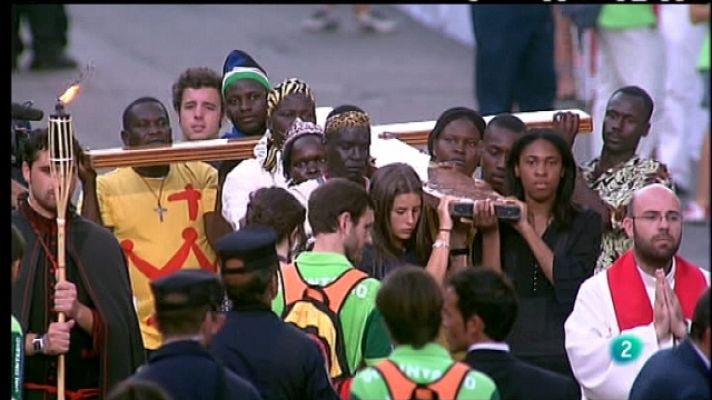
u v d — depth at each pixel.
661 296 30.80
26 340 29.86
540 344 32.31
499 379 26.81
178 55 68.75
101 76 65.12
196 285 26.38
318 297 29.48
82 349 30.38
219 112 37.09
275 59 68.69
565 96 58.09
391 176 31.42
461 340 27.08
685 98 54.34
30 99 61.28
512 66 53.06
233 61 36.69
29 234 30.42
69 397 30.42
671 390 27.22
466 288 26.84
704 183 53.53
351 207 30.00
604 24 50.66
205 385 26.14
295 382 27.55
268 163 34.19
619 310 31.22
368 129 33.03
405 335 26.33
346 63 68.25
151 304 34.84
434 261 31.48
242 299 27.72
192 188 35.41
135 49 69.50
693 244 51.84
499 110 53.34
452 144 33.94
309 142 33.38
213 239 35.00
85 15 74.69
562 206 32.84
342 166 32.91
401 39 71.69
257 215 30.98
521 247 32.41
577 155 40.84
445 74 66.81
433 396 26.08
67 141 29.97
